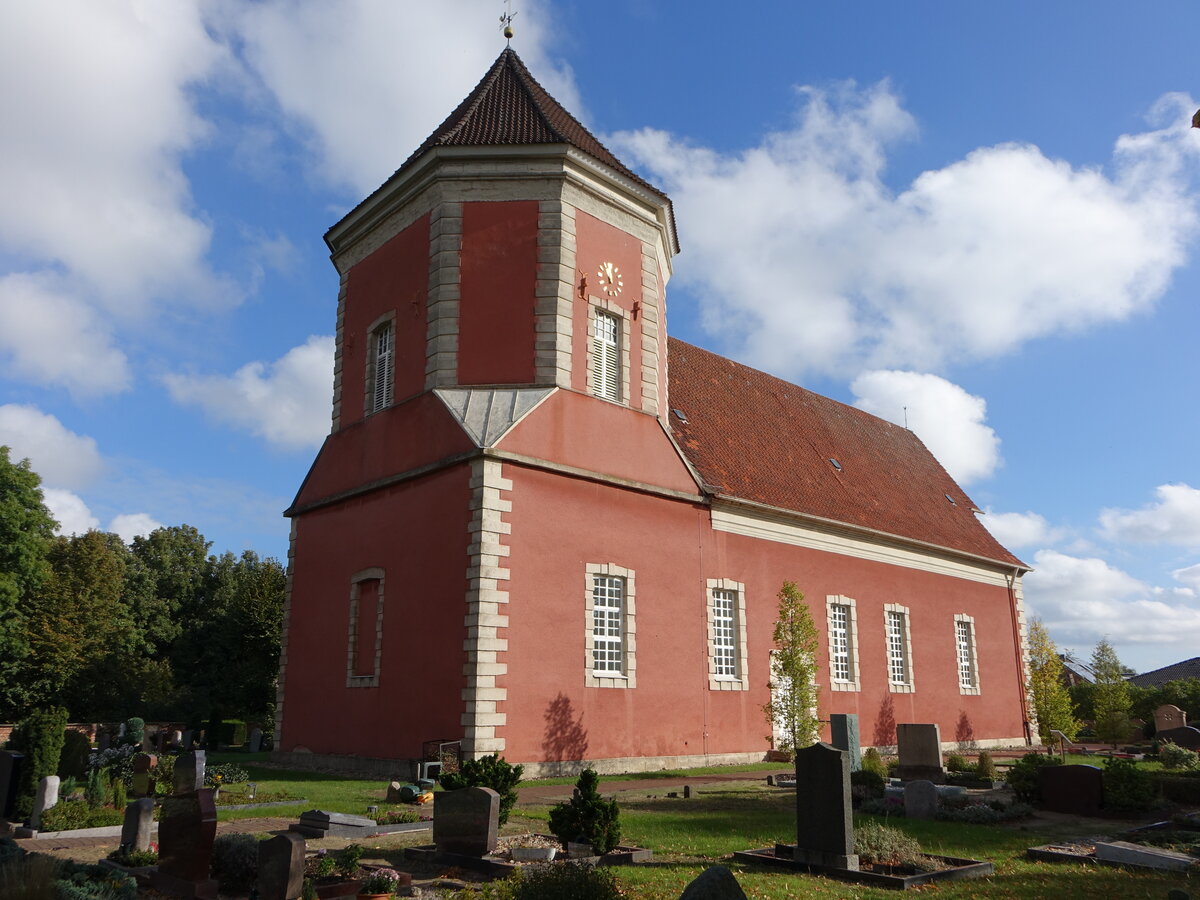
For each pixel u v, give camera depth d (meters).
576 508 22.14
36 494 40.41
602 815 11.52
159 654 56.88
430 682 20.28
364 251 26.48
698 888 6.31
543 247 23.28
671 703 23.38
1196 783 18.31
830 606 29.80
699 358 34.84
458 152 23.45
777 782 19.89
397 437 23.33
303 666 24.72
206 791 10.14
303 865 8.91
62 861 10.24
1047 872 11.09
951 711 34.34
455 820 11.54
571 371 22.98
